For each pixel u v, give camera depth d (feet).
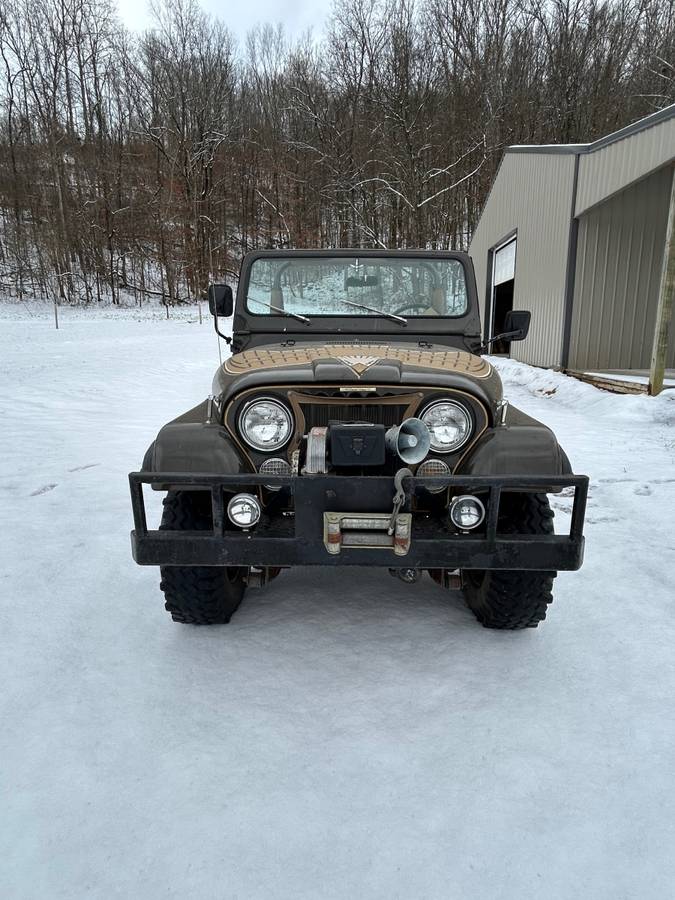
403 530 7.09
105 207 128.77
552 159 39.81
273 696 7.72
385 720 7.27
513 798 6.14
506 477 7.20
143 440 22.11
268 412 7.94
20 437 22.34
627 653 8.73
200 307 124.26
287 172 126.82
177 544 7.55
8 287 120.37
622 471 17.90
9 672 8.24
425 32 111.86
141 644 8.95
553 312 40.09
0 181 129.08
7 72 127.95
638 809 6.01
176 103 137.69
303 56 127.13
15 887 5.14
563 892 5.13
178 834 5.69
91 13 131.44
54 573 11.28
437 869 5.34
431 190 100.27
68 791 6.19
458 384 7.94
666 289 27.27
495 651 8.73
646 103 107.65
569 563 7.43
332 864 5.39
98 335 75.15
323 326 11.50
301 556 7.47
